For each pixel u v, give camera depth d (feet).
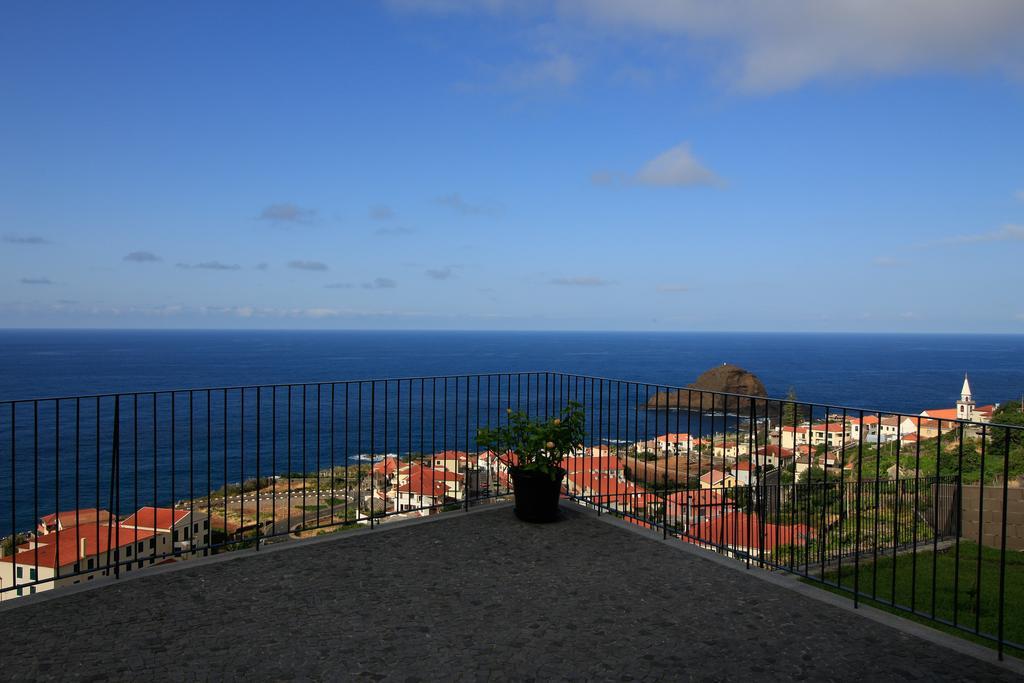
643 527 18.47
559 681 10.07
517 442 19.12
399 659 10.73
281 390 188.24
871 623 12.25
